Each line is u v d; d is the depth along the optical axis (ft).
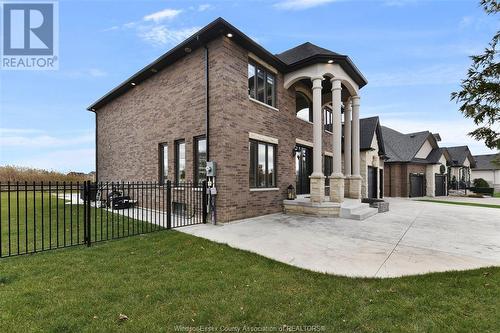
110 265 14.34
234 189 27.53
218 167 26.84
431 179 83.25
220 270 13.99
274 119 33.71
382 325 9.02
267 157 32.99
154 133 36.63
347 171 43.29
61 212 33.27
